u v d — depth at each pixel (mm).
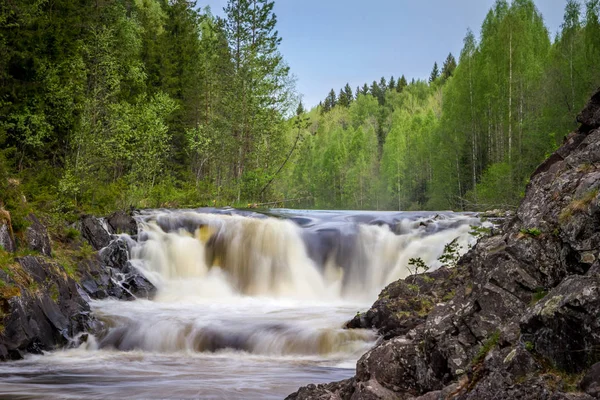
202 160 43906
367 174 95250
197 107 50375
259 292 20609
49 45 26734
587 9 47750
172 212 22938
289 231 21469
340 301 19578
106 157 27109
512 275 5836
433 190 63969
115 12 35469
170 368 11906
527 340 4848
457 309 6293
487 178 40125
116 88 29531
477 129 55750
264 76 46062
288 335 13562
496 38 54406
